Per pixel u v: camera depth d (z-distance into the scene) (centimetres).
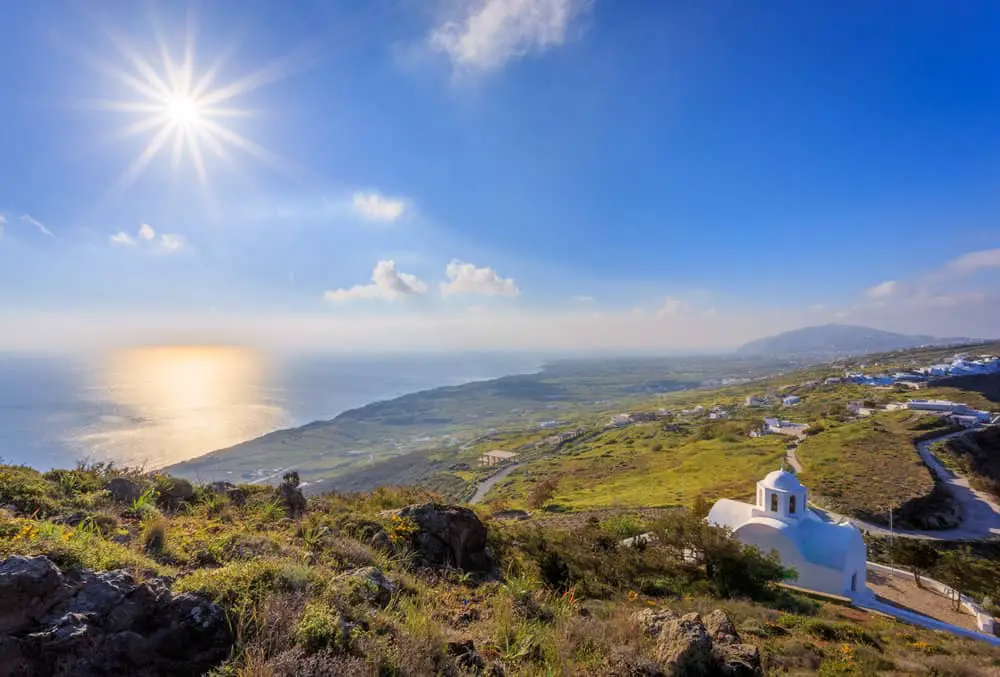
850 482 5800
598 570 1703
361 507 1445
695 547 2291
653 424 15862
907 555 2966
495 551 1351
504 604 738
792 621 1475
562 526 3544
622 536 3086
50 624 412
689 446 10712
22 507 804
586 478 9169
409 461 16775
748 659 636
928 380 15138
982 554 4178
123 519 874
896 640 1498
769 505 2944
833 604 2303
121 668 417
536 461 12988
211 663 450
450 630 632
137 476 1155
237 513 1085
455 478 12388
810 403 14150
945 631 1938
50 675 390
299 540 898
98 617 439
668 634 646
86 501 901
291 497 1260
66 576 466
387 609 609
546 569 1320
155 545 720
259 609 505
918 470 6094
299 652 448
